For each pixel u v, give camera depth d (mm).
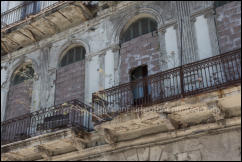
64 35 16344
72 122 13008
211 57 11062
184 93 10930
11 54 17641
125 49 14469
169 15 13836
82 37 15812
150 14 14438
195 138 11102
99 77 14492
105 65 14594
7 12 17719
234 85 10047
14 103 16484
